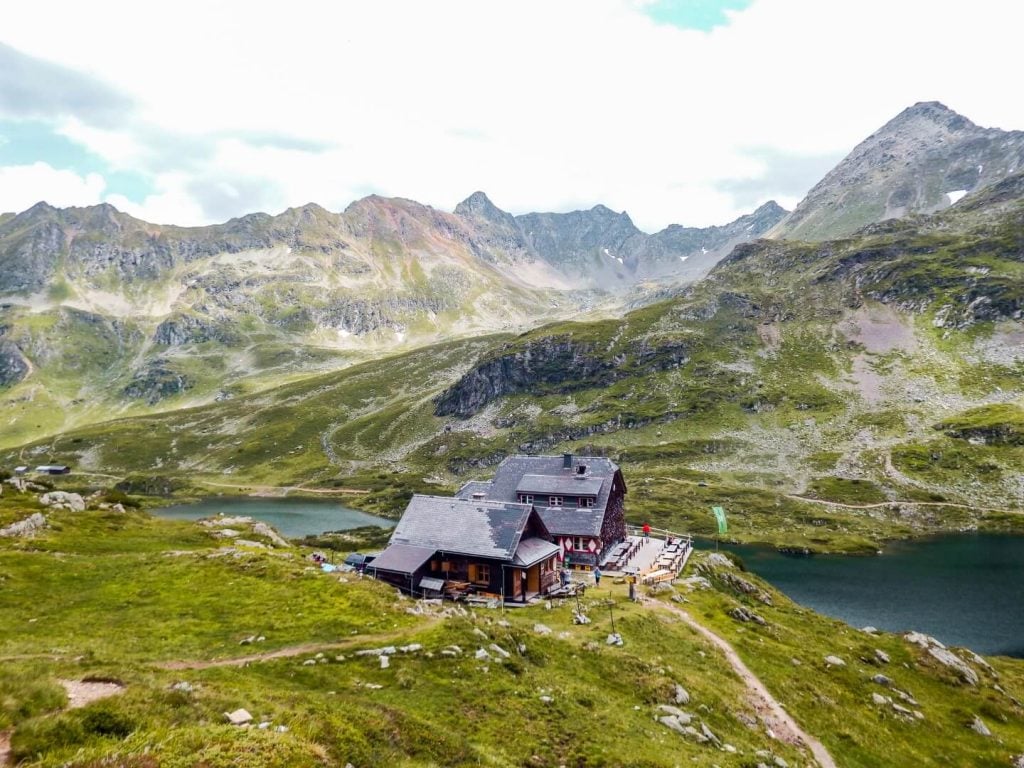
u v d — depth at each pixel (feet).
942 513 546.67
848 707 144.97
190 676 87.10
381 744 71.92
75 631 112.68
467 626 122.62
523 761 80.94
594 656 132.77
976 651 272.10
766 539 498.69
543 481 304.50
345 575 162.30
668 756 91.56
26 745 51.47
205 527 246.27
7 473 259.39
